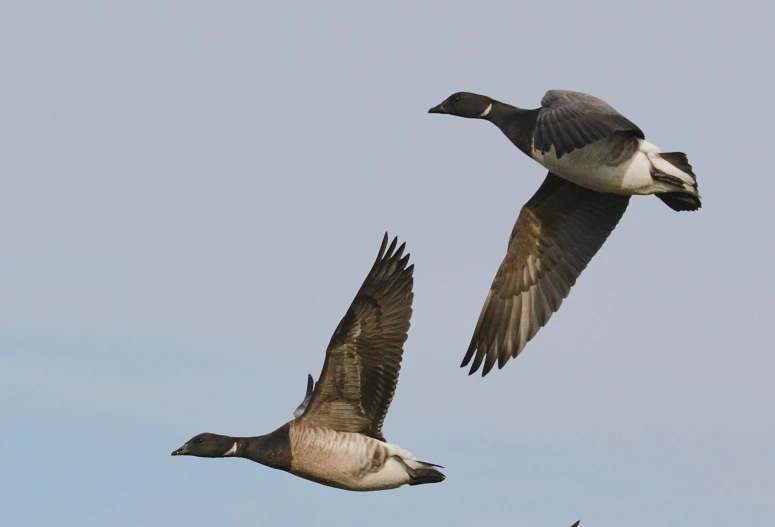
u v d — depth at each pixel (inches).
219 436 698.2
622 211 733.9
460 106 766.5
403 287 657.6
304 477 681.6
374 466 666.8
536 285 738.2
